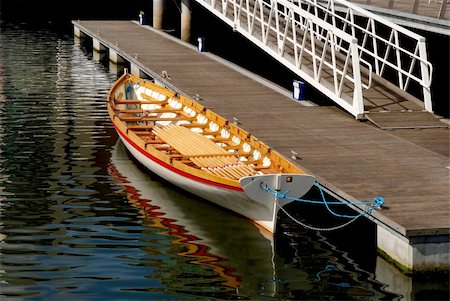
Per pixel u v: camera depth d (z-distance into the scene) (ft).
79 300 48.85
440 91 100.58
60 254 55.31
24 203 64.64
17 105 97.81
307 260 56.13
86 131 86.94
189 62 113.39
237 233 60.44
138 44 128.57
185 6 140.87
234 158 68.28
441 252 52.60
